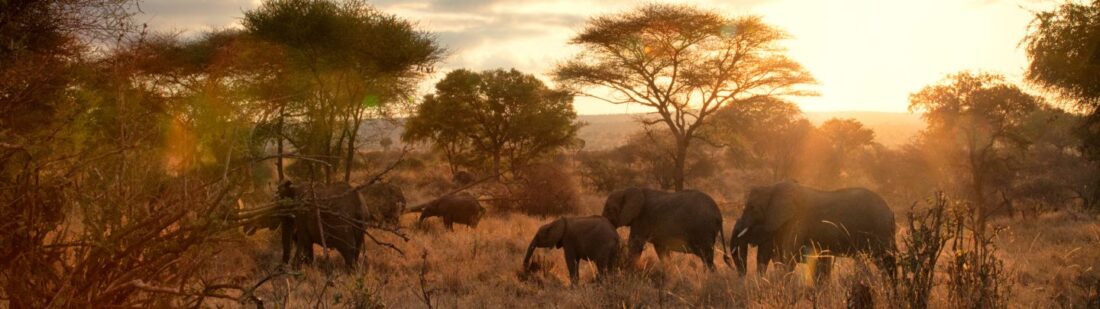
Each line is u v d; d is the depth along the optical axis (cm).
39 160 368
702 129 3659
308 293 866
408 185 3462
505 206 2539
